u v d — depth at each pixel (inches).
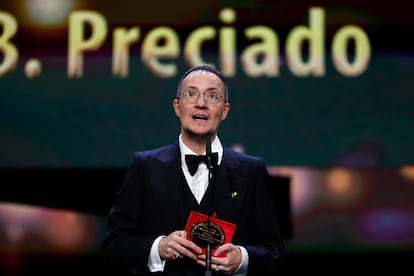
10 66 531.2
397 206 507.8
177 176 280.8
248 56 526.3
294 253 510.3
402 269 506.3
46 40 534.3
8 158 521.7
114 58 530.6
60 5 538.0
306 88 521.3
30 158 521.7
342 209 509.7
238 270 259.6
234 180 282.0
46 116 526.0
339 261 511.5
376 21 526.0
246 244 278.5
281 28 528.4
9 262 515.5
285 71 524.1
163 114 524.1
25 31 535.2
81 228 518.3
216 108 277.6
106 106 526.3
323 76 522.0
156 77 527.5
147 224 275.6
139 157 289.1
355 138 515.2
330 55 523.5
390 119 515.5
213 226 256.5
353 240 506.6
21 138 523.5
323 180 513.0
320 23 527.5
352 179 511.8
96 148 522.0
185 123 278.4
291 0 530.0
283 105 521.0
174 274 260.1
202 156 281.4
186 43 529.7
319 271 512.4
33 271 517.3
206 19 531.2
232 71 525.7
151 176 280.5
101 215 518.0
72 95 527.8
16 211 518.9
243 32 529.0
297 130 517.7
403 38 522.9
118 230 277.0
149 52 530.6
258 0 531.2
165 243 254.1
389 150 512.4
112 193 518.6
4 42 533.3
